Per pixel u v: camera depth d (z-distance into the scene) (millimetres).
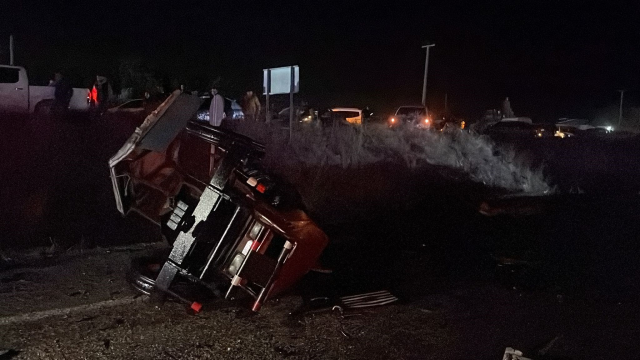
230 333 5559
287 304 6336
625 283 7641
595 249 9305
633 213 12133
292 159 13633
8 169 10047
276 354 5203
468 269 8078
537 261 8484
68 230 8352
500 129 28484
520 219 11461
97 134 13016
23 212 8688
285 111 26609
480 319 6281
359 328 5867
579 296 7113
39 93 19125
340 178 12484
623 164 18422
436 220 11023
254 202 5543
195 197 5824
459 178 14727
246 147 5586
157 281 5598
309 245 5742
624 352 5555
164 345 5254
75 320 5664
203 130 5656
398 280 7480
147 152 5641
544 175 16875
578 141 20250
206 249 5711
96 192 9867
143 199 6047
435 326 6027
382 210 11453
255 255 5547
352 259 8289
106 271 6926
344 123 21047
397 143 18141
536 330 6035
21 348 5074
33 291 6258
